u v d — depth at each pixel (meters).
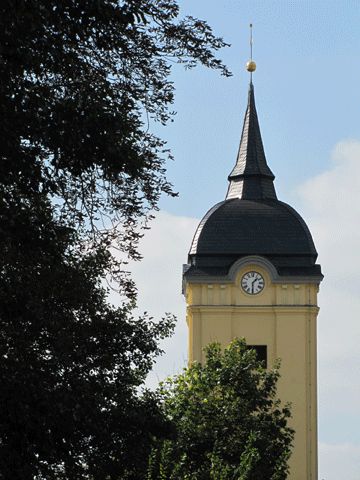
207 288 162.88
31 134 50.16
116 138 51.75
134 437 60.88
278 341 163.00
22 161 50.34
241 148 168.88
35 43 49.72
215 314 162.75
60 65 51.00
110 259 58.56
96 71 53.09
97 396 58.62
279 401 113.69
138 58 54.47
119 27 52.56
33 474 56.38
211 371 113.50
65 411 56.22
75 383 57.47
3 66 48.56
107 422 59.91
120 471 60.94
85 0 50.34
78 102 50.91
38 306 55.22
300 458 160.75
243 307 162.62
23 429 55.91
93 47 53.16
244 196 166.25
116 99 53.22
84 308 59.81
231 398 112.00
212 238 163.62
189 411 109.25
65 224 55.16
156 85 54.94
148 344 61.53
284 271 163.00
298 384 162.38
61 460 58.28
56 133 50.66
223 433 108.50
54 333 57.47
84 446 59.56
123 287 59.06
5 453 55.59
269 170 167.88
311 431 161.25
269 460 106.31
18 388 54.72
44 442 56.59
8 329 55.66
